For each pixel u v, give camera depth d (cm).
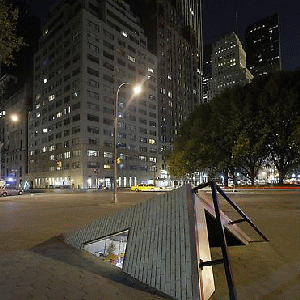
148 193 4112
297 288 420
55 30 9206
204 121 4416
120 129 8581
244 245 690
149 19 11012
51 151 8894
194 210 467
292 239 757
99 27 8350
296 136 3459
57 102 8788
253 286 428
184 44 12375
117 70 8144
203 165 4241
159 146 10169
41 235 834
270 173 9069
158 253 453
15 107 11212
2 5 1058
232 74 18362
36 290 397
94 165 7744
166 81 10994
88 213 1448
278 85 3738
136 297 382
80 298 373
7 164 11350
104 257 651
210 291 396
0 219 1230
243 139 3653
